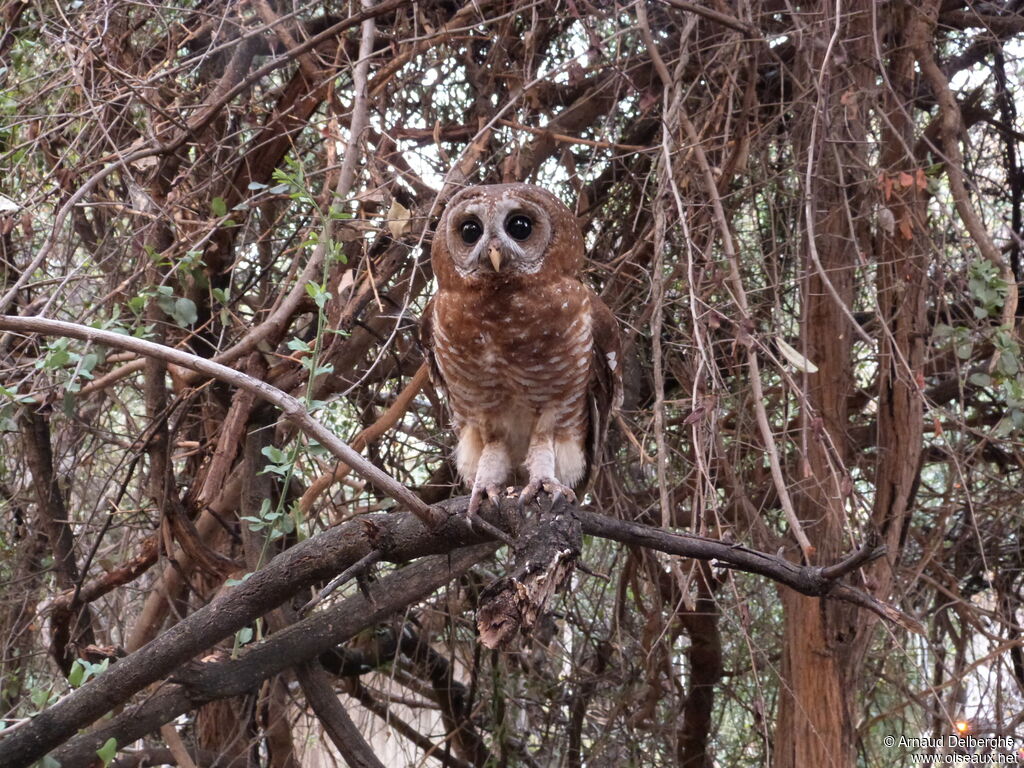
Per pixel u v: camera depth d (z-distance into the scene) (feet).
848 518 14.92
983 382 14.58
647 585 20.44
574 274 13.43
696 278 14.46
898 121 16.99
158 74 14.83
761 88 18.51
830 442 12.07
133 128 16.02
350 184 13.97
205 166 16.03
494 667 20.13
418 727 25.30
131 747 20.39
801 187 16.21
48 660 18.47
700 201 15.48
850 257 16.51
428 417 19.30
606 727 21.21
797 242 16.21
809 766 15.72
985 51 19.90
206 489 14.48
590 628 21.57
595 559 21.50
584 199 17.30
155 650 11.40
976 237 15.05
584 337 13.30
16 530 18.76
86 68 14.97
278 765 19.30
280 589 11.28
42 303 14.67
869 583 12.67
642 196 15.99
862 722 19.74
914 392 14.64
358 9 17.13
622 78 15.88
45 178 14.05
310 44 14.43
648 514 18.88
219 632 11.40
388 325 16.03
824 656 15.96
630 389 17.63
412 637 21.61
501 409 13.87
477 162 16.40
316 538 11.33
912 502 16.60
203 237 14.28
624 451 19.27
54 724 11.47
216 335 16.16
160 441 14.62
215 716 19.40
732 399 17.42
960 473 14.49
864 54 16.63
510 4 16.72
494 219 12.73
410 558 11.15
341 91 17.85
